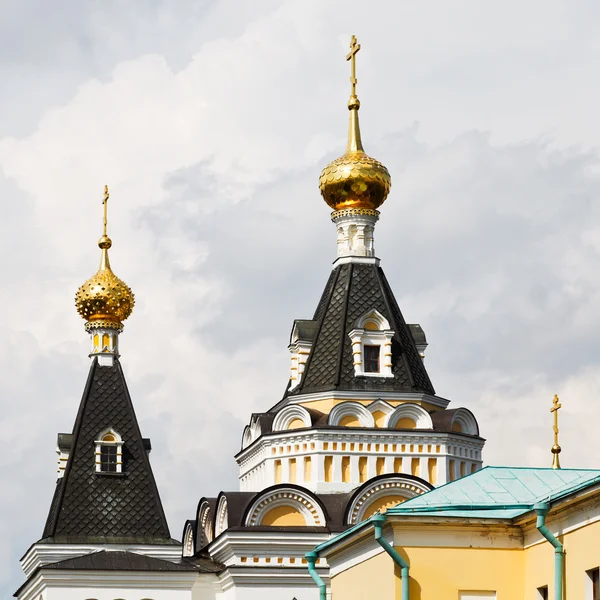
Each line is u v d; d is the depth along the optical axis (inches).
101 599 3083.2
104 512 3203.7
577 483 1973.4
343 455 3189.0
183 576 3112.7
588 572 1707.7
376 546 1903.3
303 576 3093.0
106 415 3299.7
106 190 3595.0
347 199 3417.8
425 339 3511.3
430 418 3238.2
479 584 1824.6
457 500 1955.0
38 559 3164.4
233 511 3142.2
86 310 3410.4
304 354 3348.9
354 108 3506.4
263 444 3260.3
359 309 3324.3
